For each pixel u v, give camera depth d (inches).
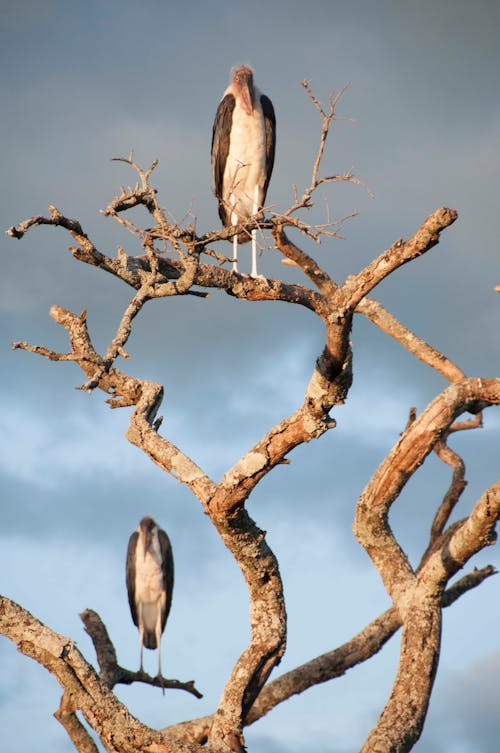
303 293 440.8
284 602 498.3
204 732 541.3
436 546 588.1
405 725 469.4
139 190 406.6
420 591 505.7
